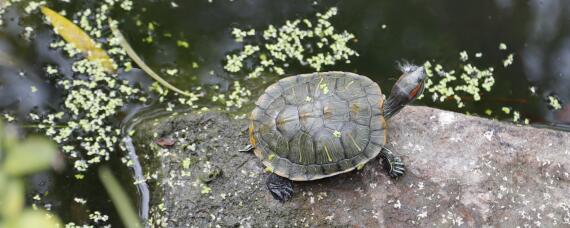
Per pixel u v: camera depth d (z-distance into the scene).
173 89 6.19
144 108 6.08
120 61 6.46
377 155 5.04
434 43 6.73
